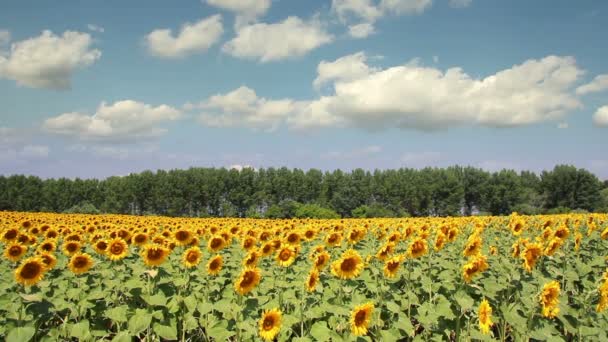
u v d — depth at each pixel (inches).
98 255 453.4
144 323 252.7
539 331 253.8
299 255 448.5
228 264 387.2
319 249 370.0
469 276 274.7
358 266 275.0
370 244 494.3
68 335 262.8
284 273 350.6
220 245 416.2
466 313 280.8
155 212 4785.9
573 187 4092.0
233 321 274.5
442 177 4702.3
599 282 295.7
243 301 287.7
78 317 273.6
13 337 227.1
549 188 4232.3
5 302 261.0
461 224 740.0
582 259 416.8
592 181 4092.0
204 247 516.7
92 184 4970.5
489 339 243.1
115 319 259.3
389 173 4990.2
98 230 626.2
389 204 4537.4
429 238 472.1
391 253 339.3
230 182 5000.0
